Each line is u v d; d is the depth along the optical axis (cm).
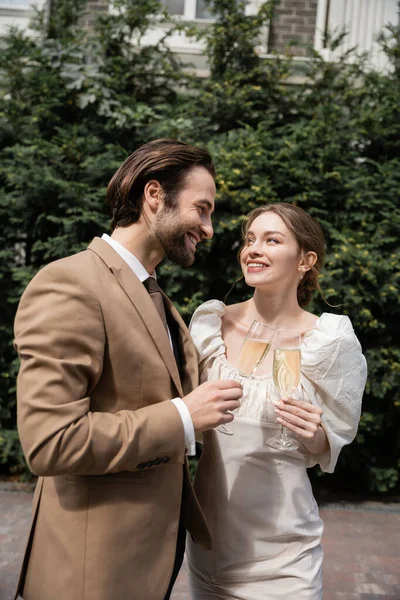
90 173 455
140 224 154
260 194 443
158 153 150
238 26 501
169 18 512
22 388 130
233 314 199
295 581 168
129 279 146
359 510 429
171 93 519
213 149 454
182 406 140
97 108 492
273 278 182
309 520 175
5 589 293
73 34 526
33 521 150
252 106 509
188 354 165
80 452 127
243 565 171
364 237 452
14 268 457
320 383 173
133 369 141
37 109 471
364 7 569
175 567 163
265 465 171
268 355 179
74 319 132
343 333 176
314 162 462
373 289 442
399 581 321
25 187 454
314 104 508
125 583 138
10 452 452
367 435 467
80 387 132
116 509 138
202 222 153
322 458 178
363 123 479
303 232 184
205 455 180
